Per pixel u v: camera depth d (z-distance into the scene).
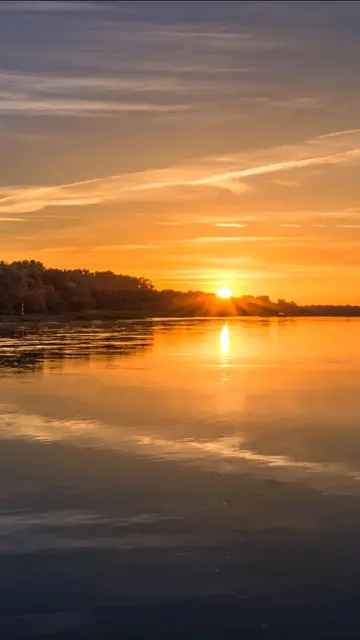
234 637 9.65
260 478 16.95
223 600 10.60
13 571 11.55
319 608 10.36
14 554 12.23
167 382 35.34
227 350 59.06
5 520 13.96
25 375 37.88
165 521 13.89
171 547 12.55
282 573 11.48
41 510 14.57
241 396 30.48
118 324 118.75
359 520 13.89
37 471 17.56
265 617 10.12
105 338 74.88
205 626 9.91
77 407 26.92
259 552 12.31
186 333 89.12
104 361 46.69
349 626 9.88
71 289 165.38
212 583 11.13
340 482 16.56
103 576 11.37
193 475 17.19
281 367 44.34
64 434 21.89
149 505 14.87
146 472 17.47
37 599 10.63
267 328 109.88
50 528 13.50
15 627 9.88
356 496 15.45
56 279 166.88
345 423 23.98
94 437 21.50
